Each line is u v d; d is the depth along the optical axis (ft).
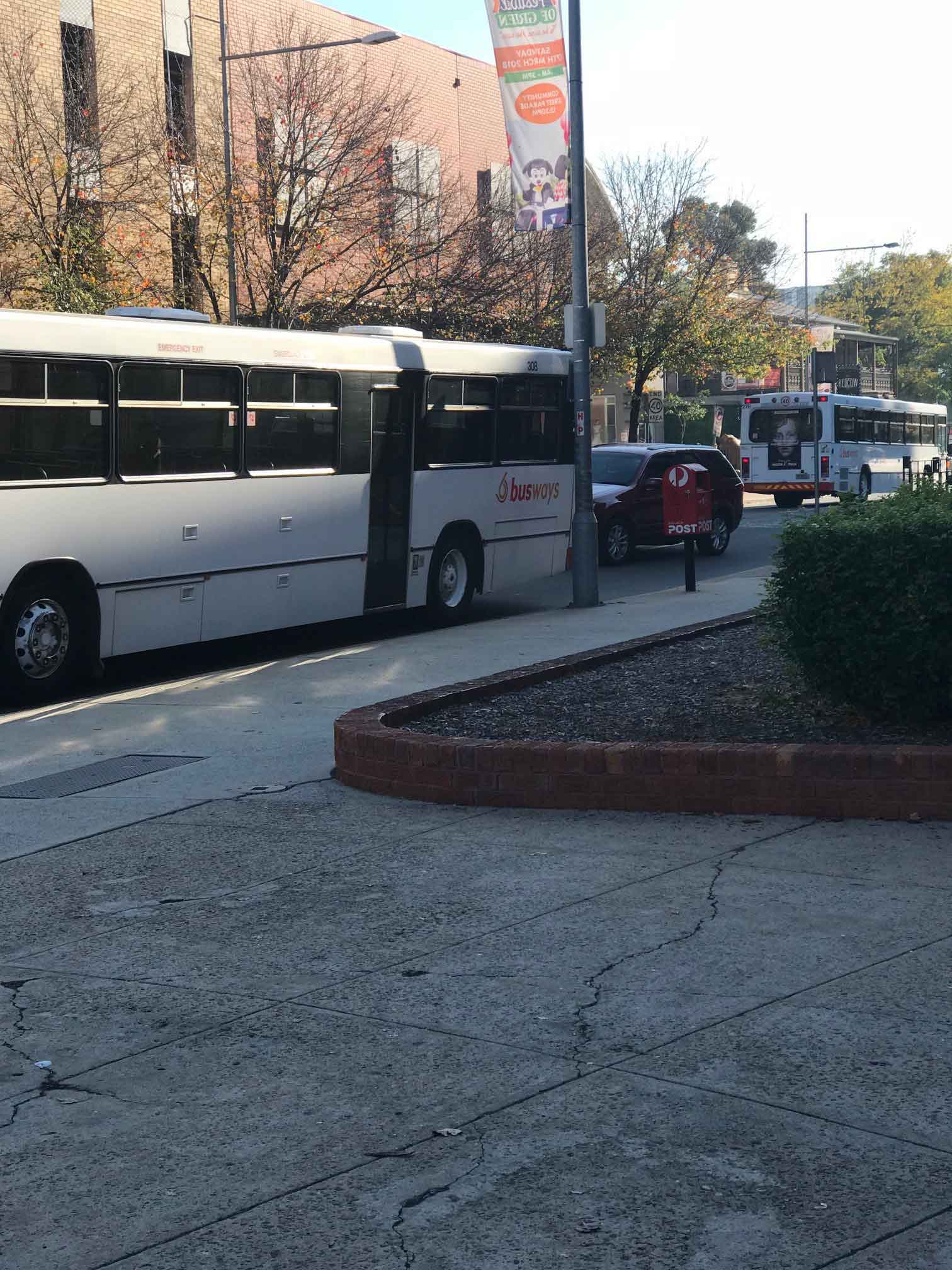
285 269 94.07
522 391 62.75
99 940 21.03
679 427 210.59
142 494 46.11
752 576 72.13
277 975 19.20
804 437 147.33
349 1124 14.64
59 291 83.41
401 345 56.24
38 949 20.76
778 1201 12.71
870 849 23.22
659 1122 14.33
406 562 56.85
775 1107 14.56
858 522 27.73
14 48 92.02
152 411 46.52
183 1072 16.16
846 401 150.30
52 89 94.17
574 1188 13.08
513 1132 14.25
